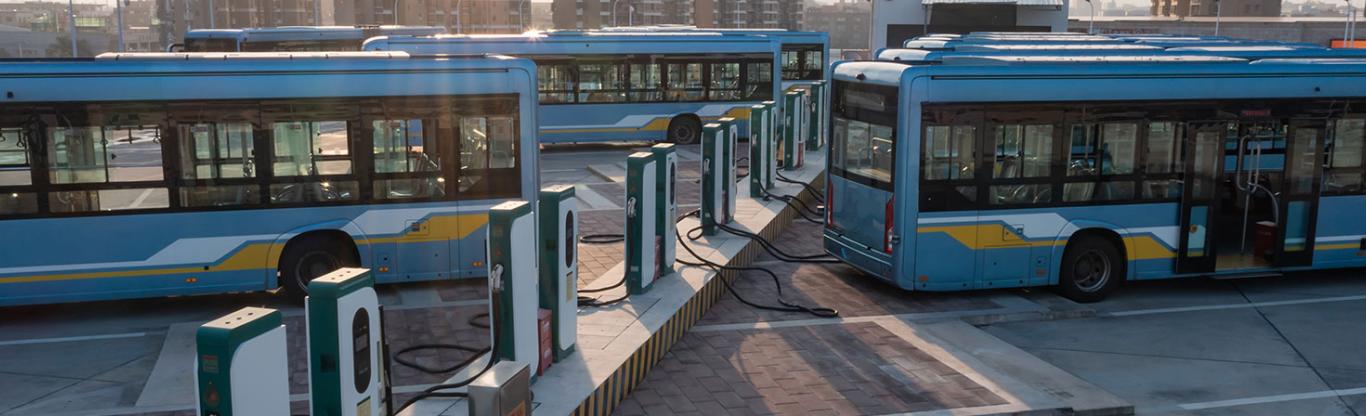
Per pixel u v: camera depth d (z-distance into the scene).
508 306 7.97
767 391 9.31
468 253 12.37
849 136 13.16
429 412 7.48
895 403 9.03
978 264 12.18
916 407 8.93
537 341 8.42
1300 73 12.78
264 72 11.50
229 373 5.12
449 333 10.94
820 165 22.84
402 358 9.99
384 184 11.99
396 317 11.55
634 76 27.66
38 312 11.93
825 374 9.80
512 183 12.38
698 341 10.80
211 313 11.85
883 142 12.27
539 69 27.03
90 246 11.30
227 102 11.43
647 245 11.41
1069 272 12.45
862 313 12.02
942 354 10.50
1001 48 14.61
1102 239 12.52
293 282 11.98
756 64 28.31
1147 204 12.51
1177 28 95.31
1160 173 12.51
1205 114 12.50
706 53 28.03
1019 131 12.03
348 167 11.88
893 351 10.57
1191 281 13.98
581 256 14.64
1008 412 8.82
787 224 17.33
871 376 9.77
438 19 173.38
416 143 12.02
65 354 10.38
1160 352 10.99
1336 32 88.75
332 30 36.69
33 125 11.01
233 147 11.52
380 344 6.77
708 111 28.25
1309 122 12.89
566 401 7.96
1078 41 18.44
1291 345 11.25
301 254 11.93
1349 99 12.98
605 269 13.84
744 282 13.39
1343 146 13.13
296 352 10.25
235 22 176.75
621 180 22.48
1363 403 9.58
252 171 11.61
